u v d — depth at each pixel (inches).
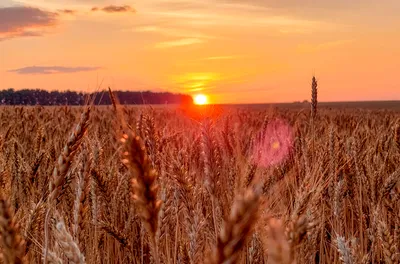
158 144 179.0
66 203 177.2
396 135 264.7
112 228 184.9
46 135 301.3
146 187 73.5
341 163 231.3
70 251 84.6
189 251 143.5
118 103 82.0
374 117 698.2
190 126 396.8
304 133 319.3
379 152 277.9
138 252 194.7
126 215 209.6
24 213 170.2
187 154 217.5
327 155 212.8
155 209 74.6
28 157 266.4
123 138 73.1
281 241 45.8
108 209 195.5
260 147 220.2
